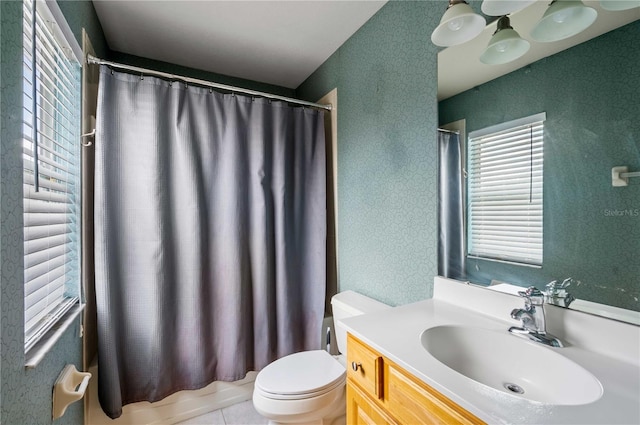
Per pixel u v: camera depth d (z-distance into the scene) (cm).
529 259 102
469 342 99
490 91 114
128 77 159
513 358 91
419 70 143
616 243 83
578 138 90
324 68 223
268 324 195
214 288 183
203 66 231
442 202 133
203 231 176
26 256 87
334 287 217
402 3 152
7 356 67
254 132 192
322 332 207
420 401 75
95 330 162
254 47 204
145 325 161
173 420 170
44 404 89
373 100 173
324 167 212
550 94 97
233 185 183
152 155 162
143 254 160
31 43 83
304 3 161
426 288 141
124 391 159
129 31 185
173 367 170
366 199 180
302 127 211
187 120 172
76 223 132
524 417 58
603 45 85
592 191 87
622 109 81
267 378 142
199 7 163
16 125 73
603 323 83
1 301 64
